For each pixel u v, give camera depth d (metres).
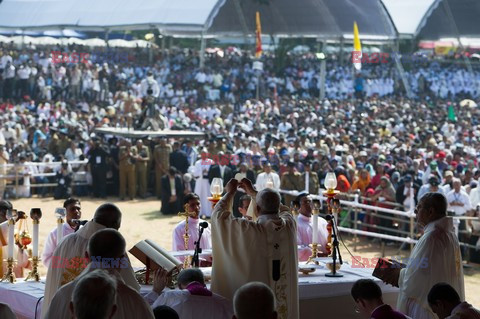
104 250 12.32
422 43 127.06
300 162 46.69
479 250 34.44
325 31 114.94
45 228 40.53
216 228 14.85
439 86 119.06
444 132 76.12
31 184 52.62
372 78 113.81
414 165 45.28
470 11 118.38
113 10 109.44
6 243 19.81
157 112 58.31
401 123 79.44
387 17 106.75
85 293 10.01
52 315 11.80
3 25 122.44
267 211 15.12
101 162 52.06
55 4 117.31
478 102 115.25
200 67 104.38
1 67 96.62
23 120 72.88
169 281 16.53
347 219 39.59
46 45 125.12
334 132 68.94
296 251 15.41
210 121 78.50
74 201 20.47
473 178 42.69
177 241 22.00
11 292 17.36
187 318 14.32
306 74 112.00
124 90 99.94
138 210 47.69
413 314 16.16
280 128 75.12
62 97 97.19
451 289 14.23
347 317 17.88
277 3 114.25
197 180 46.16
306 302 17.39
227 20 120.88
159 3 104.69
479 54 128.38
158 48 121.81
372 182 40.84
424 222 16.52
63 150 57.56
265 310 10.53
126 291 11.84
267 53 122.88
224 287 15.02
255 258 14.72
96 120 70.94
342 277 18.27
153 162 53.41
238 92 106.62
